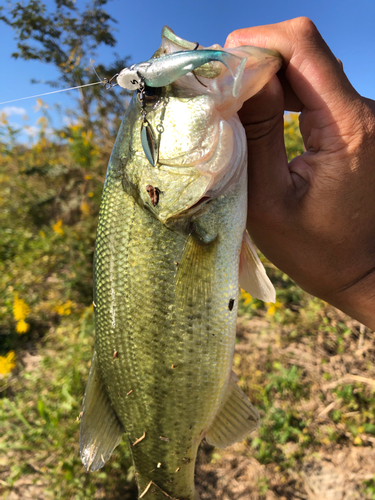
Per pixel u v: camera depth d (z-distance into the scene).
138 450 0.28
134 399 0.27
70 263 0.76
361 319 0.30
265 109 0.25
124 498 0.40
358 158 0.25
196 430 0.27
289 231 0.28
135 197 0.26
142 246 0.25
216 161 0.24
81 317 0.62
